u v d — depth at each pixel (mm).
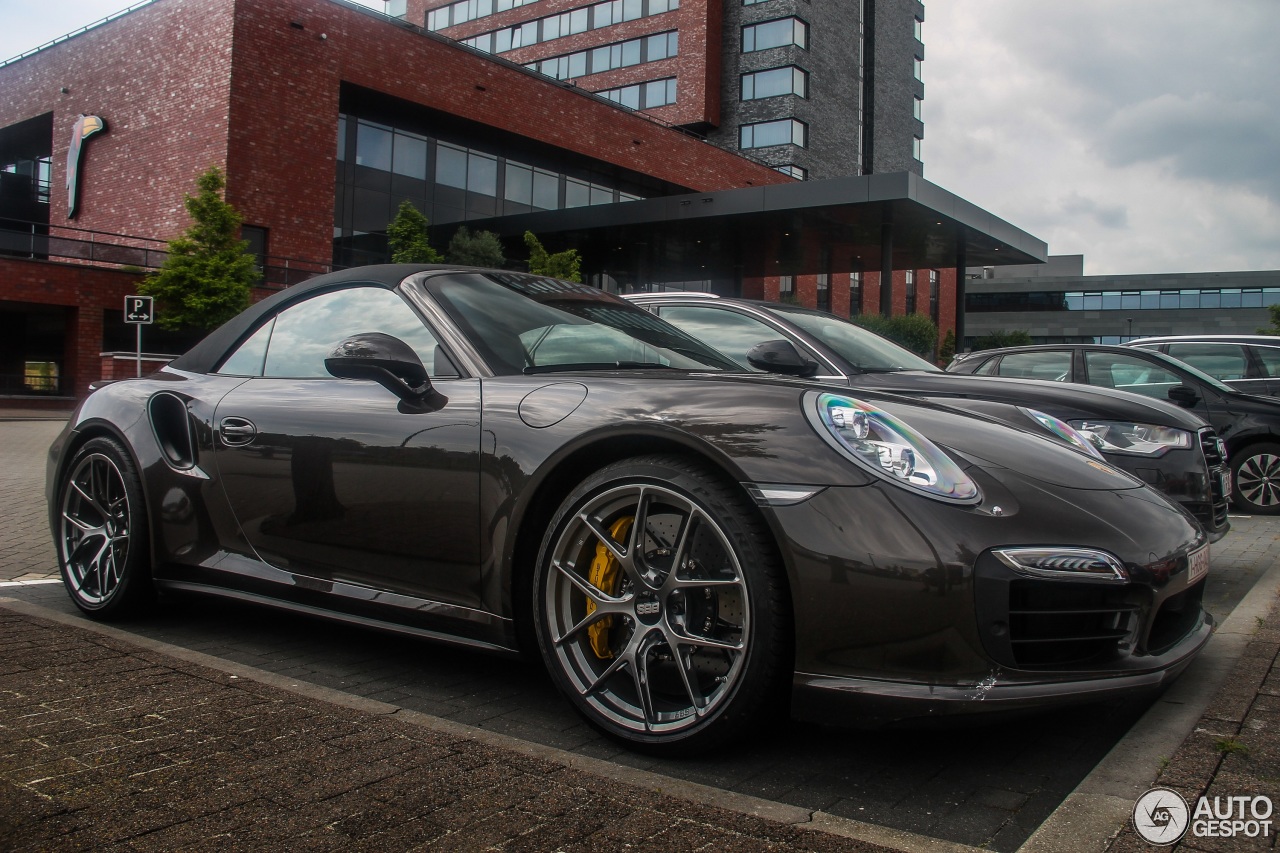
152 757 1843
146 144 23781
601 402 2174
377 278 2857
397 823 1572
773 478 1886
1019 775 1933
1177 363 7273
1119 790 1776
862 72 48219
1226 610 3516
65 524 3291
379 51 24562
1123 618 1935
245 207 21812
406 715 2174
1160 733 2084
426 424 2377
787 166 41156
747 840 1535
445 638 2334
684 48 42188
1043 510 1923
